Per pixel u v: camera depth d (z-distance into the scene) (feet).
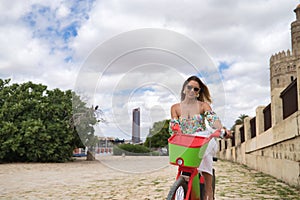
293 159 19.38
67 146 48.29
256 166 31.89
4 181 24.61
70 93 51.01
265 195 16.60
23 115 48.26
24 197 17.11
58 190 19.53
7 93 49.70
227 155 54.54
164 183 22.17
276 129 23.13
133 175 28.45
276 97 23.95
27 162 48.08
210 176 9.68
